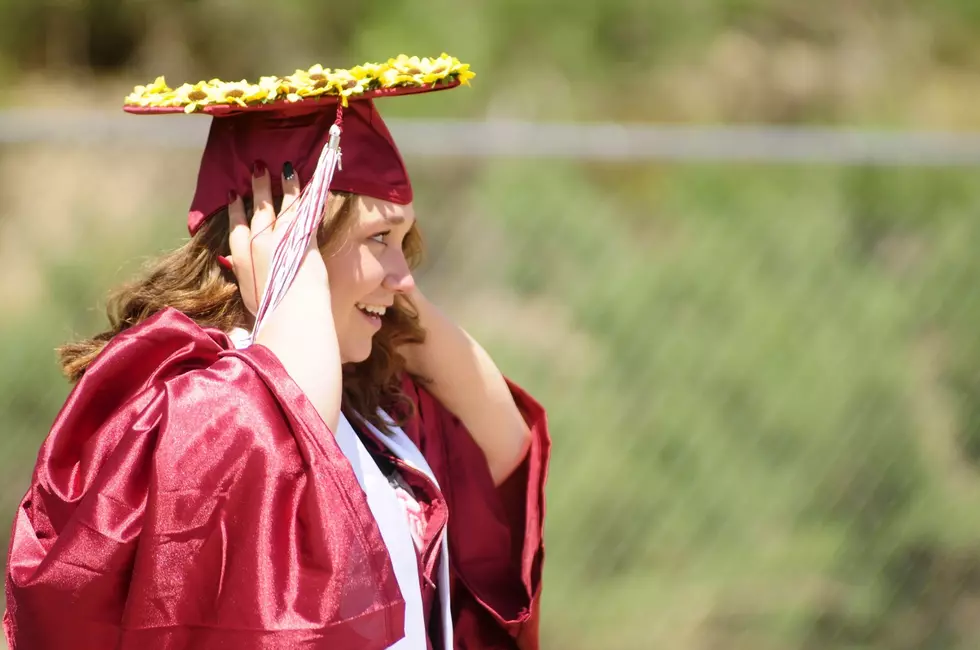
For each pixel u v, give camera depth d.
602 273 19.97
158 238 20.16
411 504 7.49
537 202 20.42
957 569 19.53
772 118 35.56
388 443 7.60
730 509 19.02
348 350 7.35
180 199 21.38
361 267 7.04
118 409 6.45
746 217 20.30
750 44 36.75
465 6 33.34
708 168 22.06
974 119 36.41
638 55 35.19
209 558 5.95
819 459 19.22
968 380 19.66
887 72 37.28
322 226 6.94
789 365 19.33
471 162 20.95
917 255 20.12
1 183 20.58
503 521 8.38
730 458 19.06
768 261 19.86
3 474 17.53
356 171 6.96
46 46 33.09
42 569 6.00
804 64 36.72
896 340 19.55
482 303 20.17
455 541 8.23
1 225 19.84
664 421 19.05
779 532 19.11
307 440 6.12
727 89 35.44
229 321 7.16
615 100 34.19
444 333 8.12
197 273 7.21
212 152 7.20
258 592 5.90
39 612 5.99
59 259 19.17
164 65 33.69
